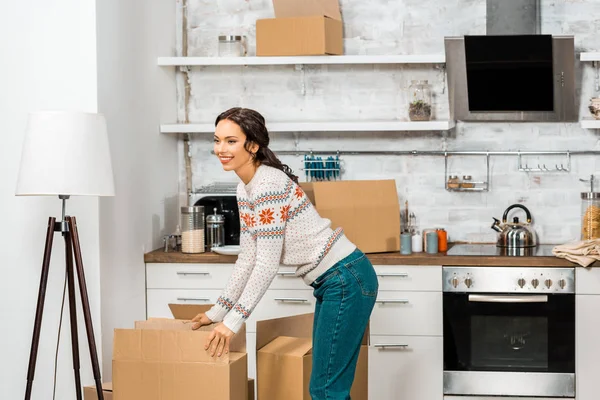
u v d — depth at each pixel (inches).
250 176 132.1
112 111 167.9
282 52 193.6
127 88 176.7
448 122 192.2
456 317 182.4
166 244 193.6
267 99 211.5
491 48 194.2
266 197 127.9
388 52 207.6
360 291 133.0
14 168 162.1
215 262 186.5
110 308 166.2
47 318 161.9
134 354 130.6
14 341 163.6
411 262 182.5
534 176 205.8
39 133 136.2
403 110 208.4
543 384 181.5
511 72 195.6
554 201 205.6
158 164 197.9
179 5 213.0
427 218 208.4
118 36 171.6
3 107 161.6
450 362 183.2
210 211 207.3
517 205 199.0
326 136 209.6
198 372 128.2
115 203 169.5
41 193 135.3
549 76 195.8
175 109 212.4
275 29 193.6
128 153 177.3
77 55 159.5
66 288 161.6
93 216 160.1
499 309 181.3
